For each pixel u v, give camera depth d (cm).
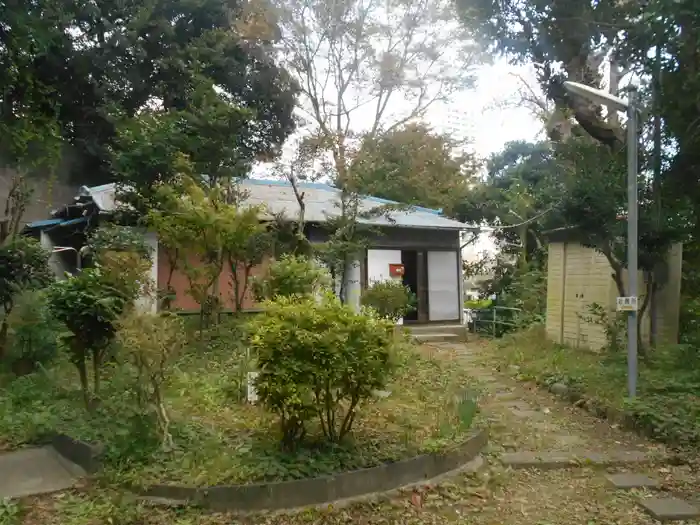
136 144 1261
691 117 984
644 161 1041
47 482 529
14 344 893
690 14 858
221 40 1978
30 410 688
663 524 503
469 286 2652
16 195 1116
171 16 2030
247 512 477
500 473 604
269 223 1287
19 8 1141
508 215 2131
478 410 777
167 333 593
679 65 945
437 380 949
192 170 1209
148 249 1146
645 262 1016
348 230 1377
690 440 699
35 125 1266
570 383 956
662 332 1105
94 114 1955
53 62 1830
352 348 534
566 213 1038
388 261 1623
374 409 719
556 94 1227
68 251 1549
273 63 2091
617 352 1105
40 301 896
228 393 747
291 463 522
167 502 485
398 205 1501
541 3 1114
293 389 507
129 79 1944
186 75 1878
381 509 502
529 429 770
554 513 521
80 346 681
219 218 1076
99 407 673
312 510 484
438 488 550
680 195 1050
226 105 1327
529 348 1326
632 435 748
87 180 2056
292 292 1019
